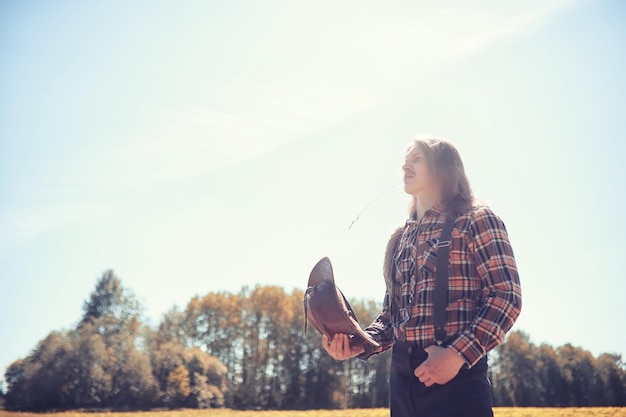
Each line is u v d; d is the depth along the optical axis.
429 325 2.40
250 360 22.53
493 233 2.40
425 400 2.37
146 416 17.80
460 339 2.20
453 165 2.63
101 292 21.86
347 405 18.92
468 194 2.59
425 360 2.32
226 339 23.41
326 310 2.61
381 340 2.72
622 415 10.55
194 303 23.88
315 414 16.11
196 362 21.06
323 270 2.74
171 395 20.02
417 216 2.74
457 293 2.39
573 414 10.84
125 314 22.00
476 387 2.33
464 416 2.30
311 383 20.45
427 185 2.64
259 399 21.00
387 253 2.85
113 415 17.50
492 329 2.21
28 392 18.39
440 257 2.44
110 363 19.89
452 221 2.47
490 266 2.35
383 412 15.79
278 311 23.38
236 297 23.91
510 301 2.27
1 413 17.41
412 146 2.75
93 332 20.19
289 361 21.97
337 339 2.64
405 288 2.57
